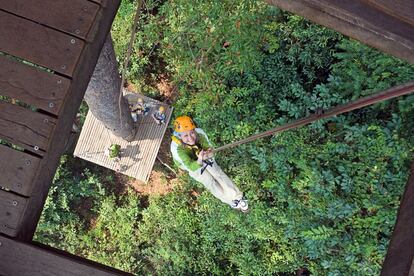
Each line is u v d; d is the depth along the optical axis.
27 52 2.67
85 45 2.69
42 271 2.49
